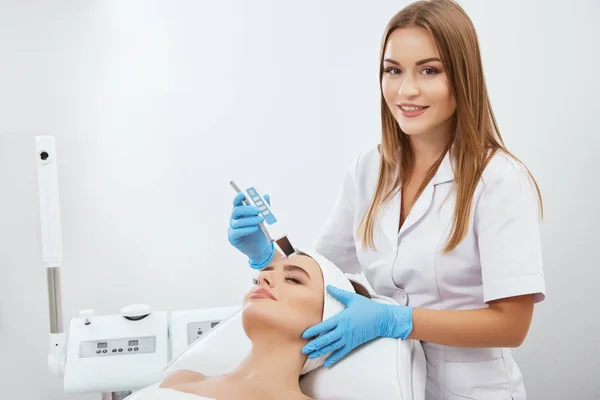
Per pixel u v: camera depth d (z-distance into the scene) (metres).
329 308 1.47
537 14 2.49
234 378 1.44
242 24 2.46
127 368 2.00
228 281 2.55
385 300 1.56
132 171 2.46
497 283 1.41
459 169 1.48
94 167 2.43
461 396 1.54
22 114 2.38
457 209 1.47
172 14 2.42
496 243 1.42
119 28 2.40
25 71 2.37
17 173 2.40
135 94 2.43
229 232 1.57
